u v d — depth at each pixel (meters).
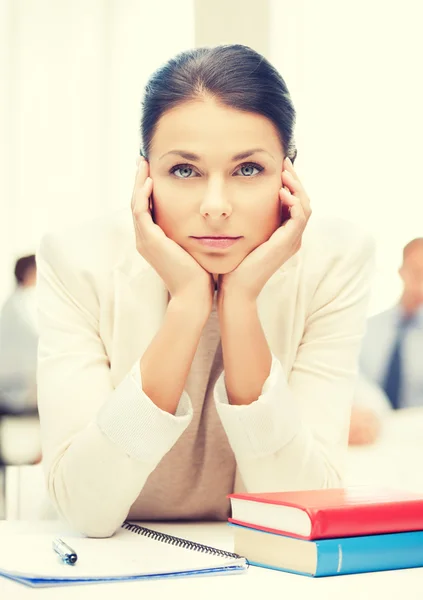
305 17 2.17
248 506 0.78
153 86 0.98
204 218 0.97
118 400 0.93
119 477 0.93
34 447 2.01
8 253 2.09
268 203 0.99
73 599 0.63
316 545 0.70
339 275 1.12
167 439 0.94
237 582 0.68
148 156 1.01
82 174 2.12
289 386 1.10
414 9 2.23
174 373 0.96
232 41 1.90
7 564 0.73
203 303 0.98
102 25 2.11
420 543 0.74
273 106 0.97
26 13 2.10
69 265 1.09
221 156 0.95
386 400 2.29
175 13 2.08
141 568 0.71
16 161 2.11
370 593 0.64
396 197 2.29
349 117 2.24
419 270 2.29
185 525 1.06
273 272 1.00
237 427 0.95
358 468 2.25
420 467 2.24
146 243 1.00
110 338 1.09
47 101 2.11
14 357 2.03
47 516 1.27
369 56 2.23
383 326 2.32
